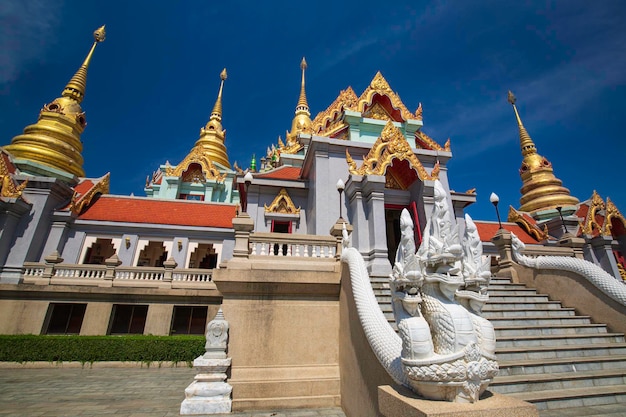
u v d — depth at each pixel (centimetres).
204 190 3619
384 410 440
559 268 1188
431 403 375
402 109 2286
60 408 827
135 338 1502
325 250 993
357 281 752
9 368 1405
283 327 870
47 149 2584
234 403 783
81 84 3173
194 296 1769
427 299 437
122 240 2247
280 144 3759
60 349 1445
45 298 1662
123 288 1698
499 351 827
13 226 1936
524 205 3353
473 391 376
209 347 809
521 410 360
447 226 454
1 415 773
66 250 2120
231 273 866
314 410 785
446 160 2131
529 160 3578
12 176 2077
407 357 402
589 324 1033
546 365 791
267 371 827
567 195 3212
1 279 1717
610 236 2508
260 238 970
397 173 1909
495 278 1445
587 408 668
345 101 2600
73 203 2188
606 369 824
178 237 2338
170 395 955
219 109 4894
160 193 3497
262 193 2108
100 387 1062
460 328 397
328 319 897
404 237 459
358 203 1678
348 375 760
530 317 1036
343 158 1995
